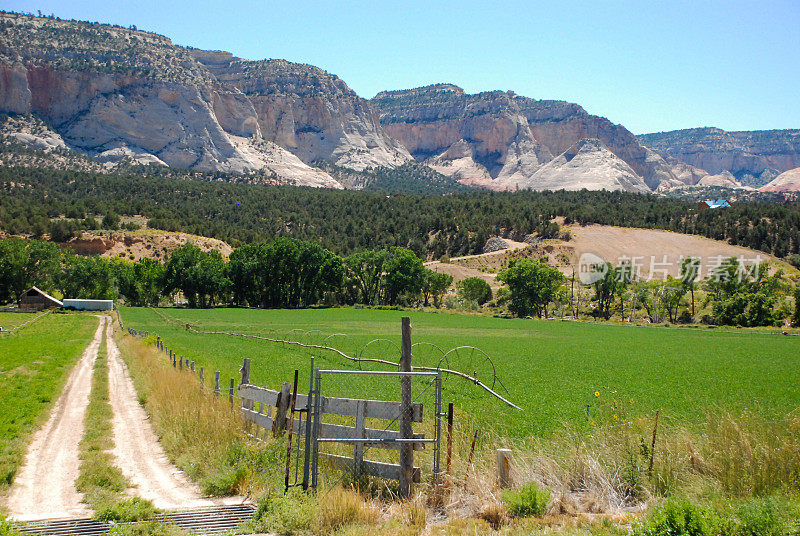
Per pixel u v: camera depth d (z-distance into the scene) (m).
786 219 155.62
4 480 11.81
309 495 10.74
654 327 92.25
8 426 16.33
